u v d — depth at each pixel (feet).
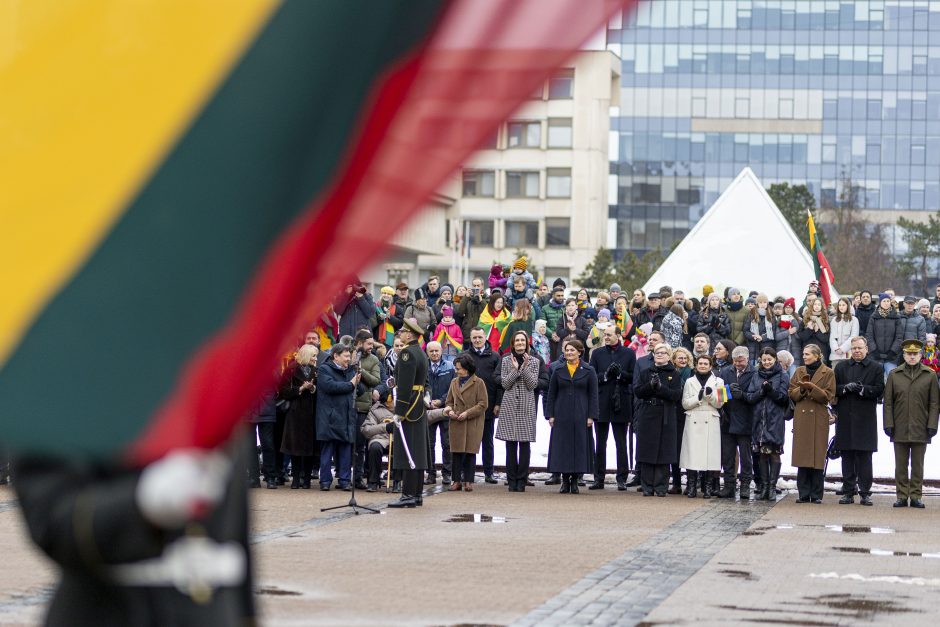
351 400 76.02
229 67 9.87
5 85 10.33
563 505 71.92
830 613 39.91
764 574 47.93
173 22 10.07
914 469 74.59
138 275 9.99
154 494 10.19
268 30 9.82
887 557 53.06
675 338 110.11
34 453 10.75
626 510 69.67
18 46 10.36
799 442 75.20
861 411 74.95
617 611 39.70
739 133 454.40
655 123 455.63
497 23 9.05
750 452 77.30
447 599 41.19
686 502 74.79
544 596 42.14
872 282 367.25
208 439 10.05
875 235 382.22
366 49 9.52
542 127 366.43
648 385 77.15
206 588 12.05
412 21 9.35
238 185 9.85
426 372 69.51
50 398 10.02
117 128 10.09
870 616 39.55
